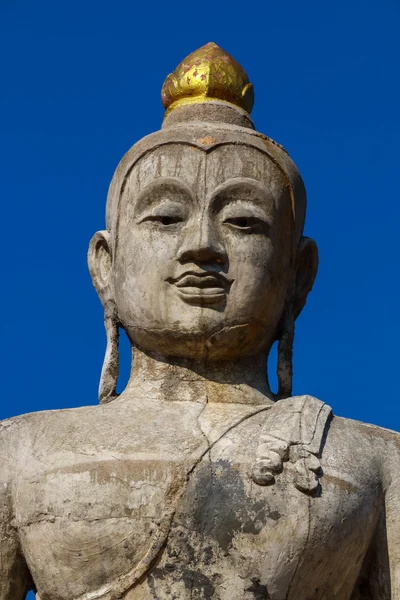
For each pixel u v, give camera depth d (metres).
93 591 9.72
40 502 9.90
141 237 10.77
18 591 10.27
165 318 10.59
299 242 11.30
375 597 10.23
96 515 9.73
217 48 11.85
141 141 11.16
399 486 10.27
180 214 10.71
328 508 9.81
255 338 10.77
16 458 10.21
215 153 10.85
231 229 10.72
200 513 9.69
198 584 9.58
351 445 10.20
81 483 9.81
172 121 11.43
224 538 9.66
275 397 10.99
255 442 9.96
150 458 9.83
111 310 11.16
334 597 9.96
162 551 9.62
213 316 10.54
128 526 9.68
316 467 9.85
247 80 11.80
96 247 11.43
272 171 10.95
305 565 9.73
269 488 9.77
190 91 11.59
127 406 10.48
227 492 9.73
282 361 11.06
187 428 10.09
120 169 11.23
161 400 10.57
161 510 9.69
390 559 10.18
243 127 11.18
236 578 9.61
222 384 10.67
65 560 9.77
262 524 9.69
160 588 9.58
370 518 10.10
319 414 10.23
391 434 10.51
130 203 10.96
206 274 10.53
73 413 10.41
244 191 10.78
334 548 9.83
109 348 11.09
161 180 10.77
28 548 9.97
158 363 10.78
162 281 10.62
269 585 9.64
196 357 10.72
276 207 10.90
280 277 10.92
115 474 9.80
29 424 10.38
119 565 9.67
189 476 9.77
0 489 10.15
